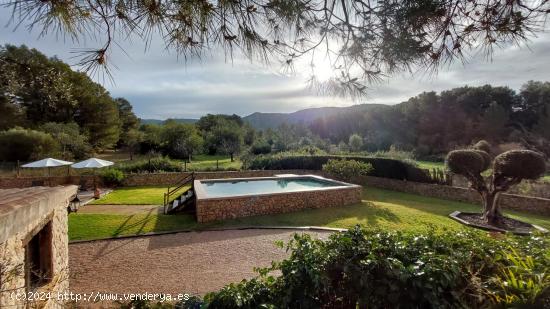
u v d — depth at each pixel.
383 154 19.95
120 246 7.42
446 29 1.92
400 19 1.95
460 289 2.53
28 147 19.73
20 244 2.83
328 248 2.94
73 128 25.14
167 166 19.23
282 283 2.77
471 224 9.27
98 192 13.70
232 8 1.81
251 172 19.27
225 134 36.34
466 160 9.77
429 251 2.84
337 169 16.12
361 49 2.25
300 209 11.45
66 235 4.61
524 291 2.15
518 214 11.09
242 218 10.20
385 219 10.03
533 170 8.39
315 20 2.20
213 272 5.97
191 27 1.76
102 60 1.56
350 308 2.75
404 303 2.50
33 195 3.05
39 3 1.37
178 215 10.61
